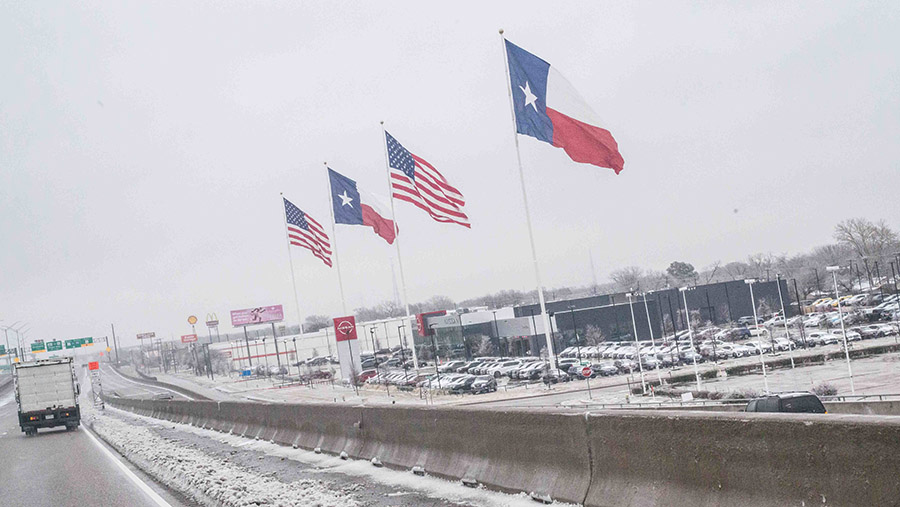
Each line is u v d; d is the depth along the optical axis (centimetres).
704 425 773
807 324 11769
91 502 1476
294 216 7262
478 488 1157
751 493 716
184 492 1488
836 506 631
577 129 3684
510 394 7469
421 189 5028
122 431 3606
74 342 16400
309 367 13550
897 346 7900
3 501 1605
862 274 18412
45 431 4931
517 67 3825
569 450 988
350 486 1319
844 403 3684
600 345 12006
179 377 19150
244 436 2658
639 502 848
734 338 11362
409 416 1445
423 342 14250
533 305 13725
